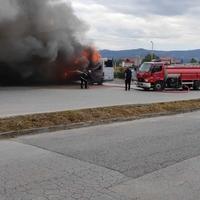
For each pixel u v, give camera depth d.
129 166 7.54
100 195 5.84
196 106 19.36
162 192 6.05
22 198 5.63
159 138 10.68
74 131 11.67
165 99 23.02
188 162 8.00
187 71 34.03
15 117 12.34
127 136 10.90
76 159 7.98
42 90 29.20
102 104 18.53
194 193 6.03
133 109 16.09
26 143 9.59
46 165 7.45
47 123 12.00
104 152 8.70
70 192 5.93
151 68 32.47
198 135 11.27
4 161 7.71
